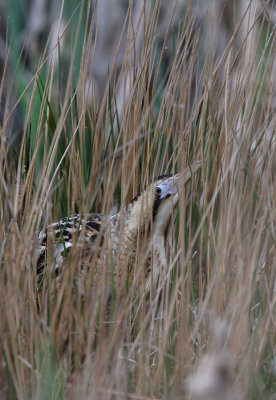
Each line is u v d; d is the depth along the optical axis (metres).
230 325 3.74
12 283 3.86
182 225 3.93
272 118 4.77
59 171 5.07
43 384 3.56
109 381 3.58
